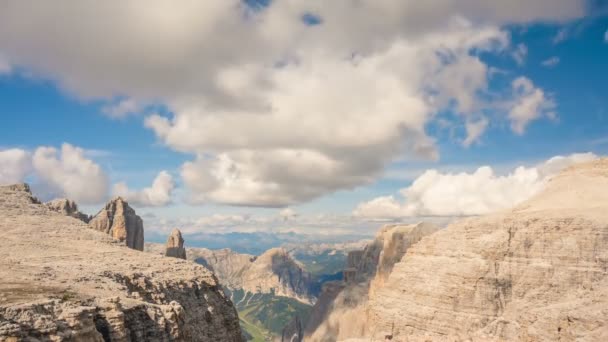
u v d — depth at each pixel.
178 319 70.44
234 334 105.19
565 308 144.38
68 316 49.75
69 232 109.31
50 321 47.22
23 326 44.75
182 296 90.88
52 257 85.62
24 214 114.06
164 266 100.12
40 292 57.62
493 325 183.75
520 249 197.88
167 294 85.81
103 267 81.44
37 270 71.62
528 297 184.38
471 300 197.38
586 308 138.12
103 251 100.06
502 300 192.50
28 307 47.31
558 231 193.38
